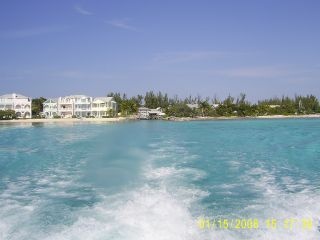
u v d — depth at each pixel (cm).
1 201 1546
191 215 1279
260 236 1064
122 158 3050
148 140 5281
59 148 4238
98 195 1619
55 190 1781
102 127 9925
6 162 3038
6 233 1106
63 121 14225
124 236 1048
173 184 1862
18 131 8362
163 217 1233
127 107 18262
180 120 16125
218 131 7862
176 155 3269
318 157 3180
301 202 1482
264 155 3322
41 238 1056
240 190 1733
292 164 2716
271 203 1466
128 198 1524
